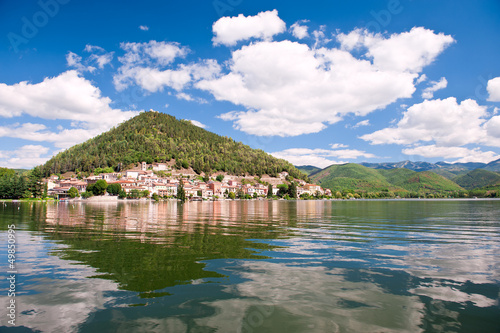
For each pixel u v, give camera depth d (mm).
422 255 16594
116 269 13344
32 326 8219
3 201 118938
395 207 82250
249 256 16047
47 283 11539
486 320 8758
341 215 48312
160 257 15586
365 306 9711
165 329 8062
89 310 9227
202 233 24562
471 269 13852
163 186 187500
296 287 11352
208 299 10133
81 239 21016
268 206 92250
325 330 8078
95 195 143875
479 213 52688
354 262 14984
